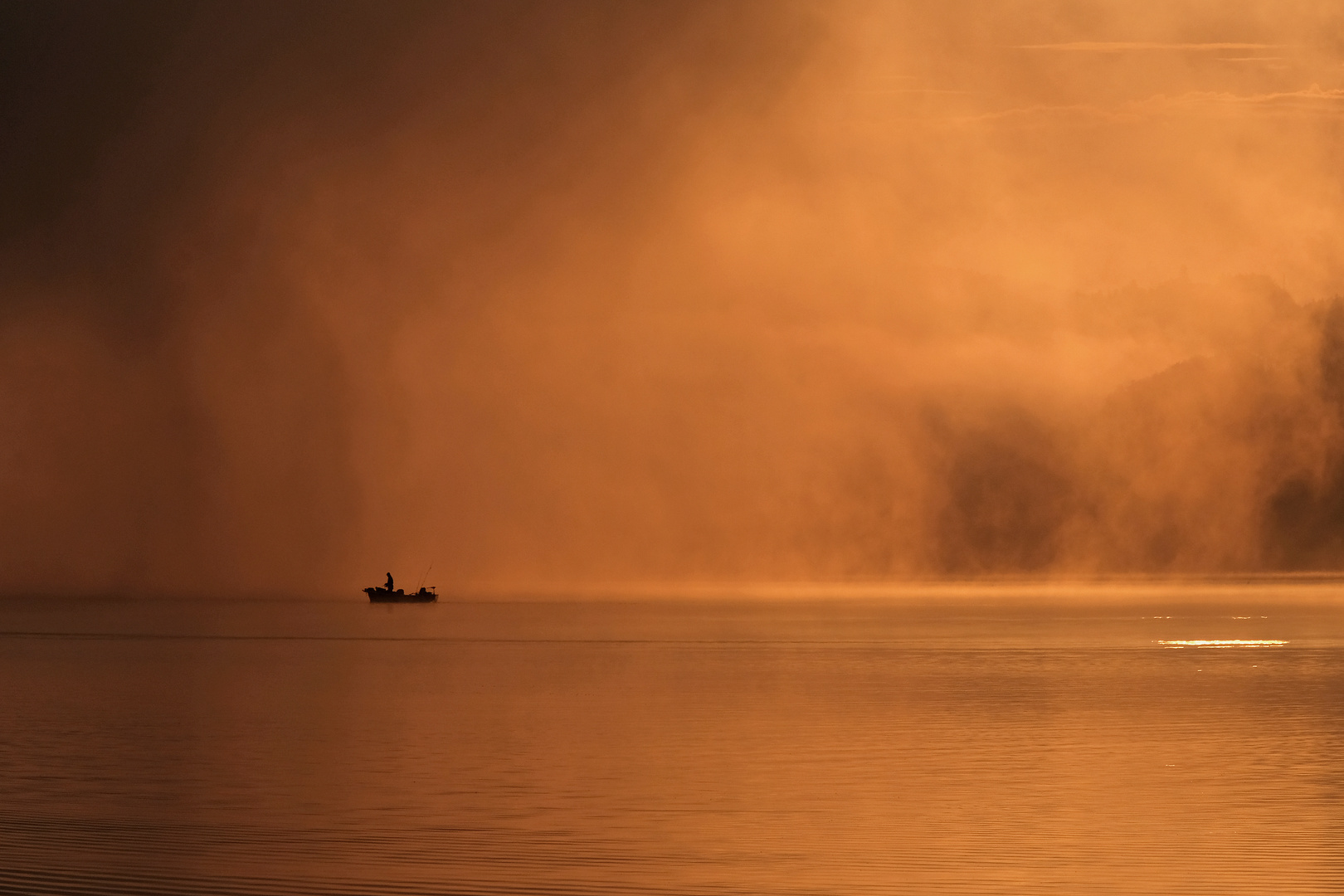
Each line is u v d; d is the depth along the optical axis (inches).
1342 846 3353.8
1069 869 3154.5
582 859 3275.1
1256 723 5580.7
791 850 3346.5
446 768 4530.0
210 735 5383.9
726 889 3011.8
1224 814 3725.4
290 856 3304.6
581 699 6702.8
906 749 4909.0
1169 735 5231.3
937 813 3762.3
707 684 7470.5
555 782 4266.7
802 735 5290.4
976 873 3132.4
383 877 3115.2
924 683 7431.1
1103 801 3902.6
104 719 5910.4
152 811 3811.5
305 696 6904.5
